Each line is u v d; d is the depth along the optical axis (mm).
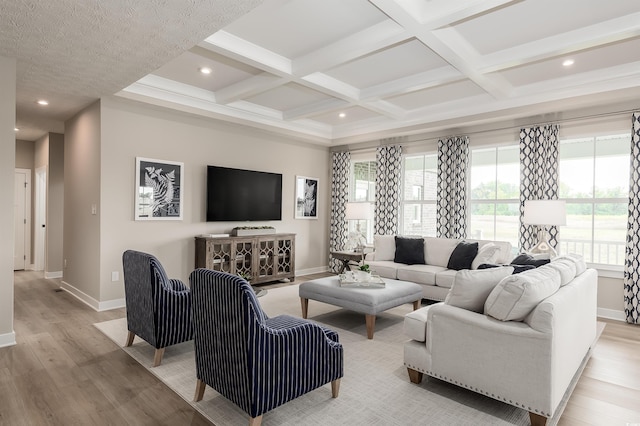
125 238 4547
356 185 7133
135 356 3006
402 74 4219
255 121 5660
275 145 6332
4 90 3166
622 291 4254
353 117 6141
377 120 6148
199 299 2195
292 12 2928
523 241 4840
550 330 2004
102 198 4340
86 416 2152
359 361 2986
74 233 5059
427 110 5477
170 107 4672
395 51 3629
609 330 3861
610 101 4176
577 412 2246
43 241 7121
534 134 4781
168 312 2822
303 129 6406
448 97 5039
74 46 2980
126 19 2572
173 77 4426
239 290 1873
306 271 6926
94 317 4059
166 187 4902
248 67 4086
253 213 5926
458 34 3240
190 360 2945
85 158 4707
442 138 5633
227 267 5266
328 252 7320
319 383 2229
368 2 2779
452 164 5535
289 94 5039
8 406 2258
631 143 4129
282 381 2014
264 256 5781
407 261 5238
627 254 4156
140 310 2969
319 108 5402
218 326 2053
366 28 3170
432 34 2965
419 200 6176
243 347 1884
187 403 2303
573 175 4816
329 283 4008
